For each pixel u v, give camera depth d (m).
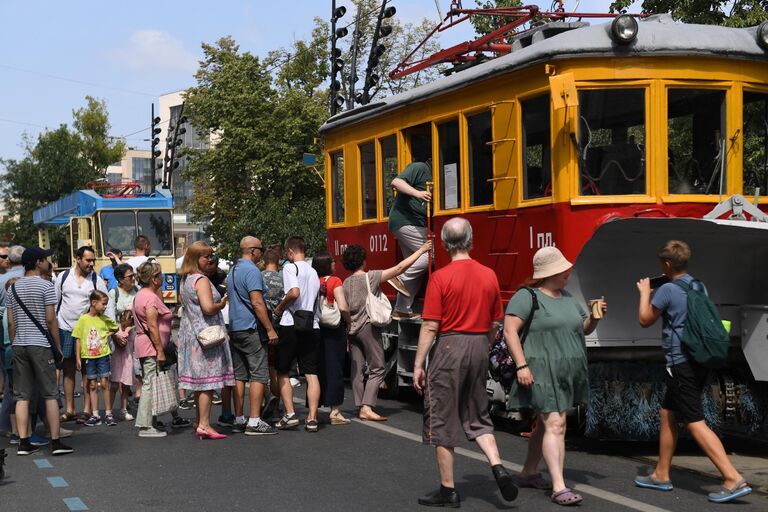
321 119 37.28
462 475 7.86
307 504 7.00
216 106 37.81
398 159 11.89
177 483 7.79
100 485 7.76
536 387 6.84
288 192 36.69
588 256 8.28
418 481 7.74
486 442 6.73
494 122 9.91
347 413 11.52
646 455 8.80
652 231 8.02
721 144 9.18
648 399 8.49
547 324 6.85
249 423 10.02
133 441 9.84
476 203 10.28
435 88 10.87
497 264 9.88
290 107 37.50
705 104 9.14
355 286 10.86
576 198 8.86
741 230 7.95
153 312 9.99
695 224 7.75
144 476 8.09
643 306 7.26
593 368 8.62
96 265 26.14
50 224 34.28
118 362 10.97
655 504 6.83
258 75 38.47
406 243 11.36
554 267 6.90
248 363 10.02
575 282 8.44
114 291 11.53
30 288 9.05
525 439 9.55
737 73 9.18
